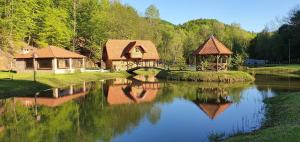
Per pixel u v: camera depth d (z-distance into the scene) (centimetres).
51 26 8488
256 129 2138
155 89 4794
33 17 8306
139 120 2578
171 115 2772
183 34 14762
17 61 6694
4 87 3934
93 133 2173
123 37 10881
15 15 7756
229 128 2262
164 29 14675
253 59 13762
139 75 7794
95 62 10000
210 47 6456
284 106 2691
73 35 8994
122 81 6162
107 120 2578
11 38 7719
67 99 3712
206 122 2488
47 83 4847
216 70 6325
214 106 3197
